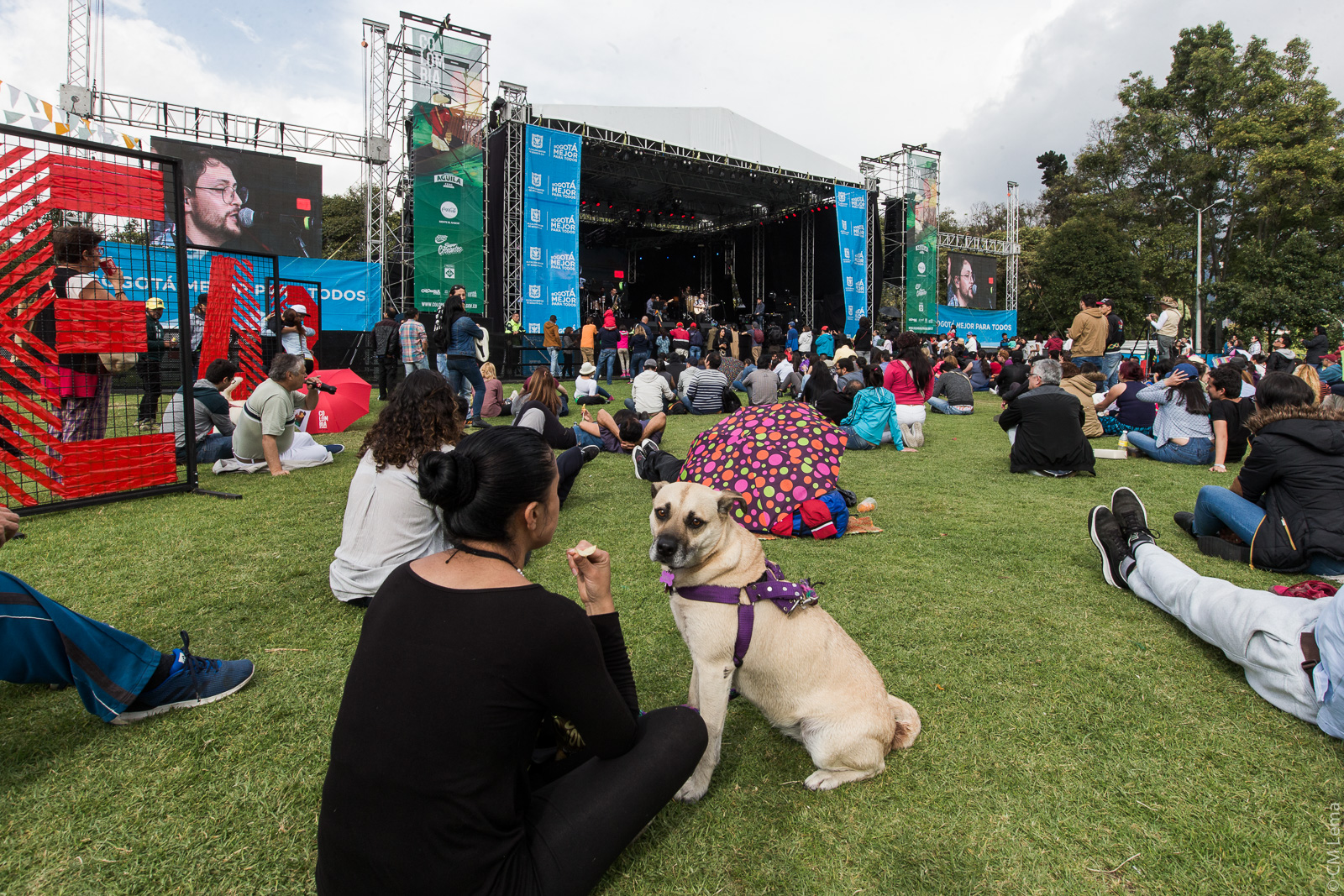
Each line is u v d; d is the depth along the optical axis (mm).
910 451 7820
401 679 1300
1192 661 2775
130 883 1652
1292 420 3670
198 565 3748
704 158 20828
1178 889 1672
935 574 3789
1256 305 31547
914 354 7977
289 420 6086
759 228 29641
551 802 1512
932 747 2246
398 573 1462
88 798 1930
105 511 4805
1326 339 12406
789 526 4445
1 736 2199
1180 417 6859
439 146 15734
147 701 2305
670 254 33781
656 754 1619
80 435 5172
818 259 26859
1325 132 33344
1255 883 1681
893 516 5012
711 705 2004
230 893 1640
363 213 30391
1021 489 5871
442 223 15891
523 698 1352
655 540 2020
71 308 4641
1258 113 35625
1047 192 48938
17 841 1764
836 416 8539
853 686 2066
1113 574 3520
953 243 27844
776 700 2105
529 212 16859
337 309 15977
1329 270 31797
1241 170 35781
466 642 1314
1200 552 4027
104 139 13750
